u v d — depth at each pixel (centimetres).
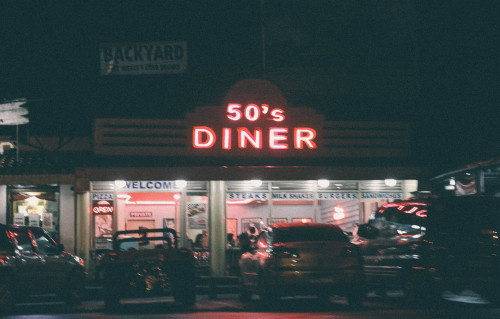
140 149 2220
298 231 1421
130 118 2230
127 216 2239
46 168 2144
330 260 1326
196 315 1246
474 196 1383
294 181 2342
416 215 1409
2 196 2247
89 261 2167
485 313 1145
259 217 2306
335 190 2366
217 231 2255
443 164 2367
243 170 2203
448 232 1344
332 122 2341
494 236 1333
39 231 1573
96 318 1212
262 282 1356
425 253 1338
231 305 1491
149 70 2691
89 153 2408
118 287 1414
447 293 1706
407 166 2308
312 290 1315
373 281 1520
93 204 2214
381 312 1205
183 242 2258
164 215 2266
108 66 2698
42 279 1502
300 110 2319
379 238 1513
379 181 2391
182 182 2266
